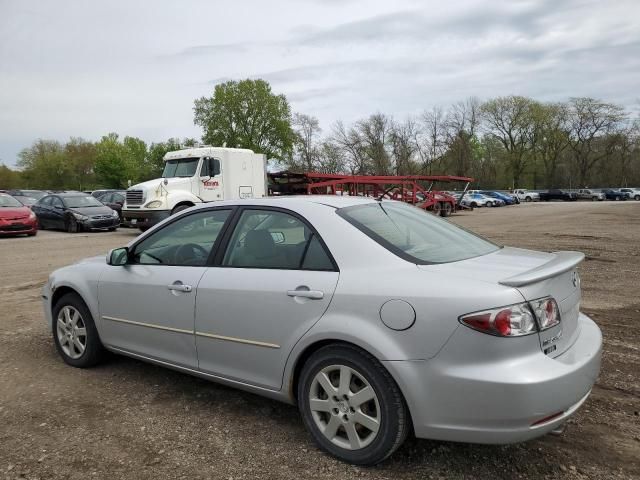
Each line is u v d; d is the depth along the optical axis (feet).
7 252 44.73
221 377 11.82
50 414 12.22
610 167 260.42
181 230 13.20
